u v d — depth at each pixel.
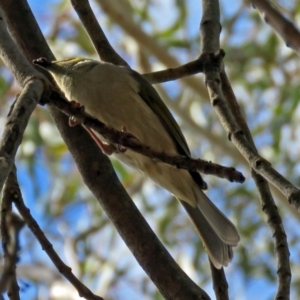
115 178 7.04
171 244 14.87
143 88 7.91
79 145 7.14
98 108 7.66
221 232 7.52
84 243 14.53
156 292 14.29
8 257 5.60
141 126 7.75
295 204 4.93
